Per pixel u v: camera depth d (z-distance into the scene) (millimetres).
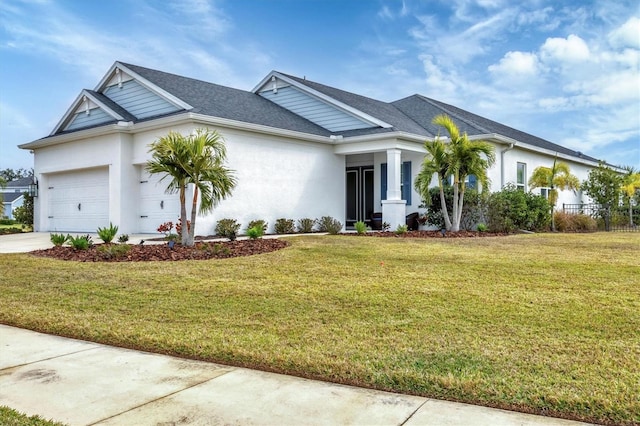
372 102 22562
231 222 14758
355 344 4504
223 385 3639
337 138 18531
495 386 3514
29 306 6102
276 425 2957
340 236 14281
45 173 19531
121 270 8250
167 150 10344
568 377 3658
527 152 22125
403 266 8594
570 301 5973
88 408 3213
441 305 5848
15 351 4508
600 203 23312
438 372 3791
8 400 3348
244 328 5090
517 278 7453
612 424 2998
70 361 4219
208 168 10633
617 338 4582
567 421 3025
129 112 17719
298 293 6547
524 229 17797
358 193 21000
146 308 5930
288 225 16797
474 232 15750
